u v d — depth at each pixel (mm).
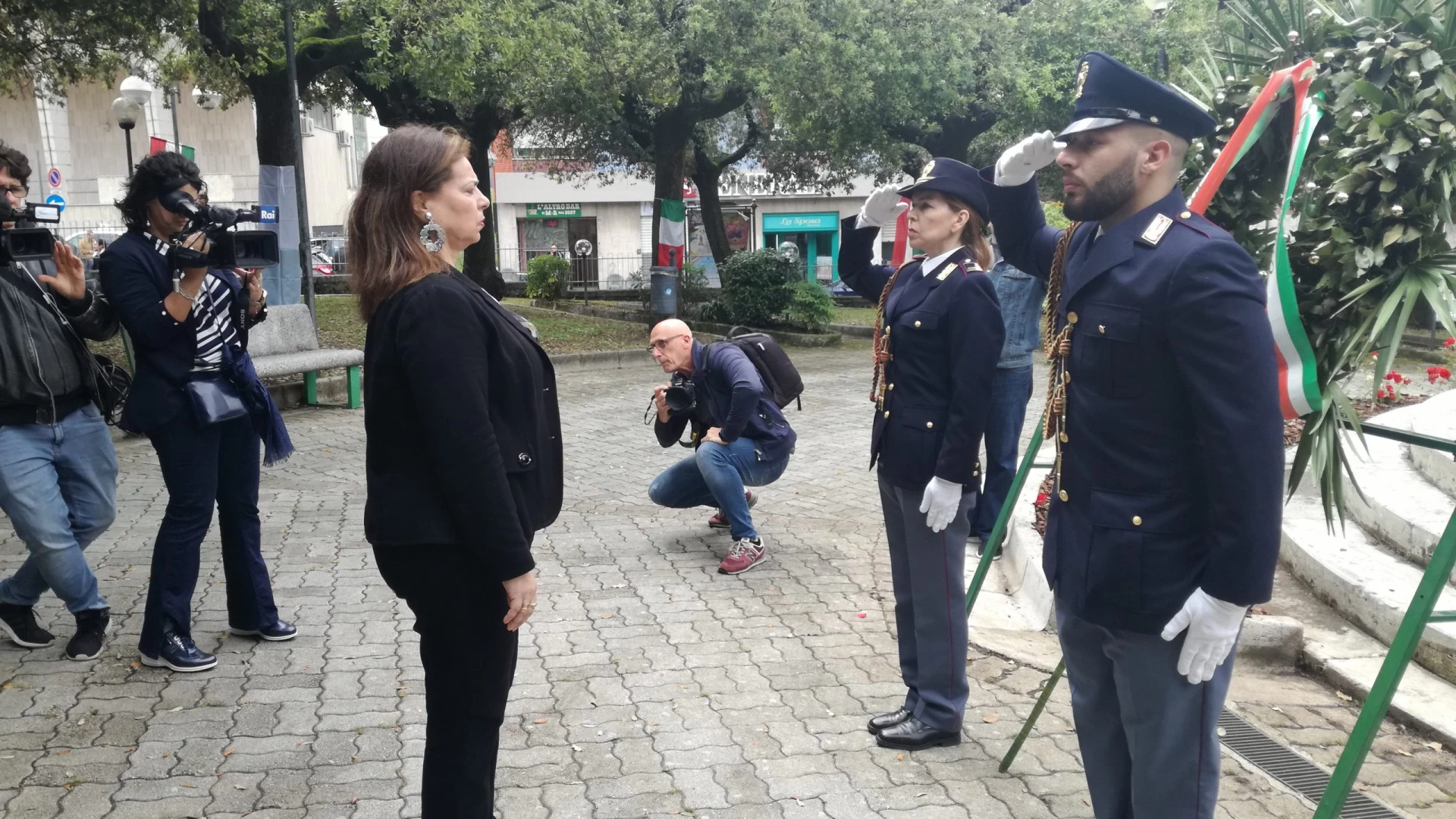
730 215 41844
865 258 3936
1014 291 5695
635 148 24312
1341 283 2459
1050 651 4492
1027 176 2736
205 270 3863
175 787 3258
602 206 41906
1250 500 2035
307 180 37812
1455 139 2365
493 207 36438
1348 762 2217
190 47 12953
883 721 3676
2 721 3664
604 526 6566
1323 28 2662
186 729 3652
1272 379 2070
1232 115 2783
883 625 4836
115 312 4039
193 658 4137
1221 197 2727
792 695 4027
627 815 3152
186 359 3947
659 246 20141
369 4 12492
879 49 16922
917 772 3426
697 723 3783
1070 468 2375
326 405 10758
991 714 3865
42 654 4258
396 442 2303
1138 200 2285
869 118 18516
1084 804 3230
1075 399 2346
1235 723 3715
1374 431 2580
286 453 4371
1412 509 4855
